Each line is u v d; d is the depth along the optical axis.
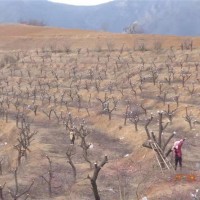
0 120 49.06
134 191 25.36
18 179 28.22
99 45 83.25
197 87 51.81
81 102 54.75
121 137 39.59
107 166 30.59
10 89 66.69
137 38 84.50
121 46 80.50
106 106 45.56
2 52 88.31
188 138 36.44
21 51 87.69
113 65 69.12
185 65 61.69
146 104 49.44
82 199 24.92
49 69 74.00
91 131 42.38
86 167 30.88
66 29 112.50
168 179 25.86
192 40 78.25
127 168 29.50
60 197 25.56
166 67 63.22
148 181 26.28
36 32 109.31
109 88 57.72
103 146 37.53
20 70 76.44
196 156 31.67
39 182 27.73
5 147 40.12
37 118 49.69
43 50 85.62
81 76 67.31
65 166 31.02
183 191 23.53
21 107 55.47
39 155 33.56
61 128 44.44
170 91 53.34
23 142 34.69
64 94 57.56
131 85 55.81
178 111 44.56
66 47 83.69
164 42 79.81
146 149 31.42
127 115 44.88
